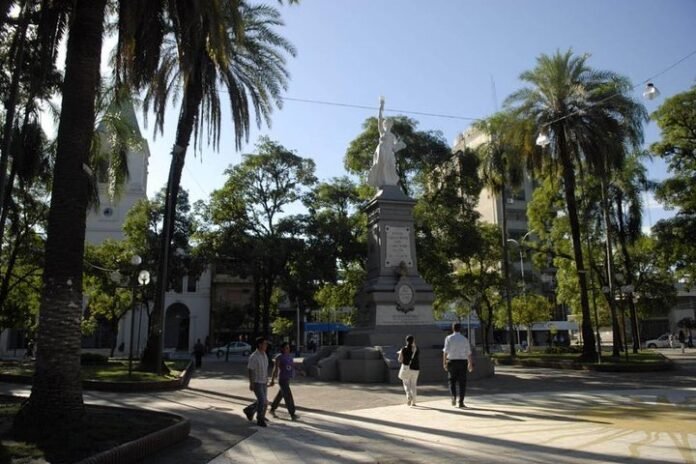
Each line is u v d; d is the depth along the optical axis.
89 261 39.94
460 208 35.34
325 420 12.50
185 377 22.38
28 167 26.14
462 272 42.69
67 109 10.86
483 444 9.41
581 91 28.92
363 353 21.80
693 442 9.09
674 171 32.91
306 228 34.28
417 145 33.72
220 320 61.16
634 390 17.20
